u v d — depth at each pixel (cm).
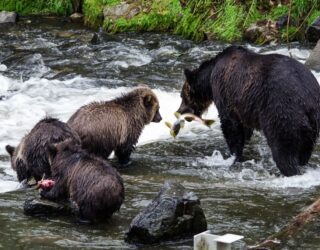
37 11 3359
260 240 1128
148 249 1091
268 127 1431
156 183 1423
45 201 1251
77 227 1189
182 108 1730
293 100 1395
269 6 2806
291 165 1423
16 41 2833
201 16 2828
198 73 1667
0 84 2262
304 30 2684
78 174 1216
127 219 1224
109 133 1501
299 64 1449
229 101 1540
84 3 3155
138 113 1551
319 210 1133
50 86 2236
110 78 2327
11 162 1483
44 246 1106
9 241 1126
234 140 1576
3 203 1296
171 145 1688
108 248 1097
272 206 1278
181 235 1127
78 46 2733
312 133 1412
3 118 1936
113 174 1201
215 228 1174
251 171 1499
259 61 1481
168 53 2616
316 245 1103
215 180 1442
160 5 2950
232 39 2733
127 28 2917
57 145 1271
